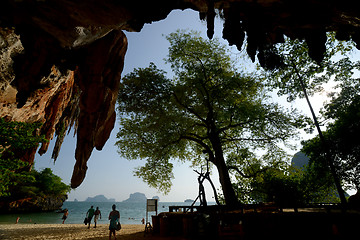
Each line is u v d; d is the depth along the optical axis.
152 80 16.83
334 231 5.45
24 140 7.05
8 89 7.68
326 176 16.42
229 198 13.34
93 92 9.84
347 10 4.31
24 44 6.50
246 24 5.12
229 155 19.69
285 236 6.82
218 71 17.20
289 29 5.19
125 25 5.73
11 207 50.59
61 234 12.48
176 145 18.70
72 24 5.21
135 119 17.47
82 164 9.33
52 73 10.95
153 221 10.98
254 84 16.39
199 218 8.59
